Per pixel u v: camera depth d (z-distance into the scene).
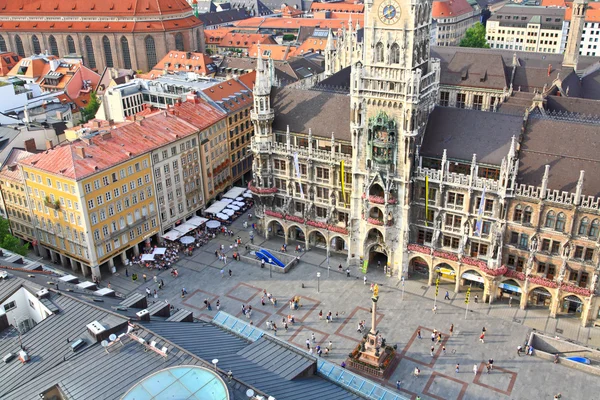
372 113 103.06
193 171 132.12
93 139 114.44
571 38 154.50
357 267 116.44
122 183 113.50
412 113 98.31
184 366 49.31
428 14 99.44
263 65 116.50
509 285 101.19
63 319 61.53
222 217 132.38
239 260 120.81
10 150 126.81
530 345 90.62
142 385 47.34
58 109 170.12
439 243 106.62
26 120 142.50
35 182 112.69
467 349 92.19
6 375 55.97
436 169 103.62
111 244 114.00
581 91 150.88
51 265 119.62
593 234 90.31
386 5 94.44
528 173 95.31
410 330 97.25
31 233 121.25
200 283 113.19
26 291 67.69
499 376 86.38
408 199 104.56
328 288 110.06
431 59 105.94
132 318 60.78
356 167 108.81
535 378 85.75
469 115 103.56
